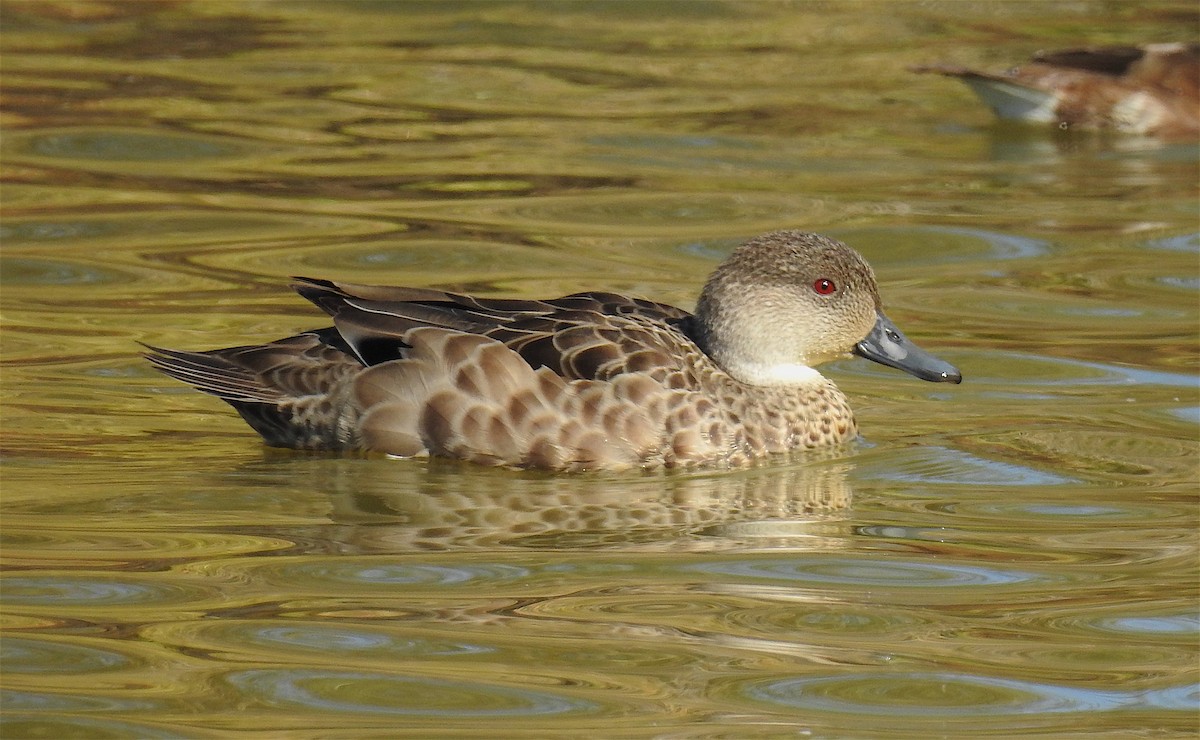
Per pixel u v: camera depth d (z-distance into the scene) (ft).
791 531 37.37
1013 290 55.31
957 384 48.06
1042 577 34.94
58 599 32.86
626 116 75.66
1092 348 50.47
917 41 90.07
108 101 75.36
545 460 40.19
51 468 40.04
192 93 77.46
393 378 40.27
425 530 36.78
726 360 43.45
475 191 64.75
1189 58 75.05
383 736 27.81
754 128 74.13
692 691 29.60
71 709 28.48
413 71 82.84
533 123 74.33
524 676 30.01
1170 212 62.95
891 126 75.15
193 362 41.39
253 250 57.72
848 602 33.50
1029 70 75.51
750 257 43.57
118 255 56.90
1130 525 37.91
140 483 39.19
